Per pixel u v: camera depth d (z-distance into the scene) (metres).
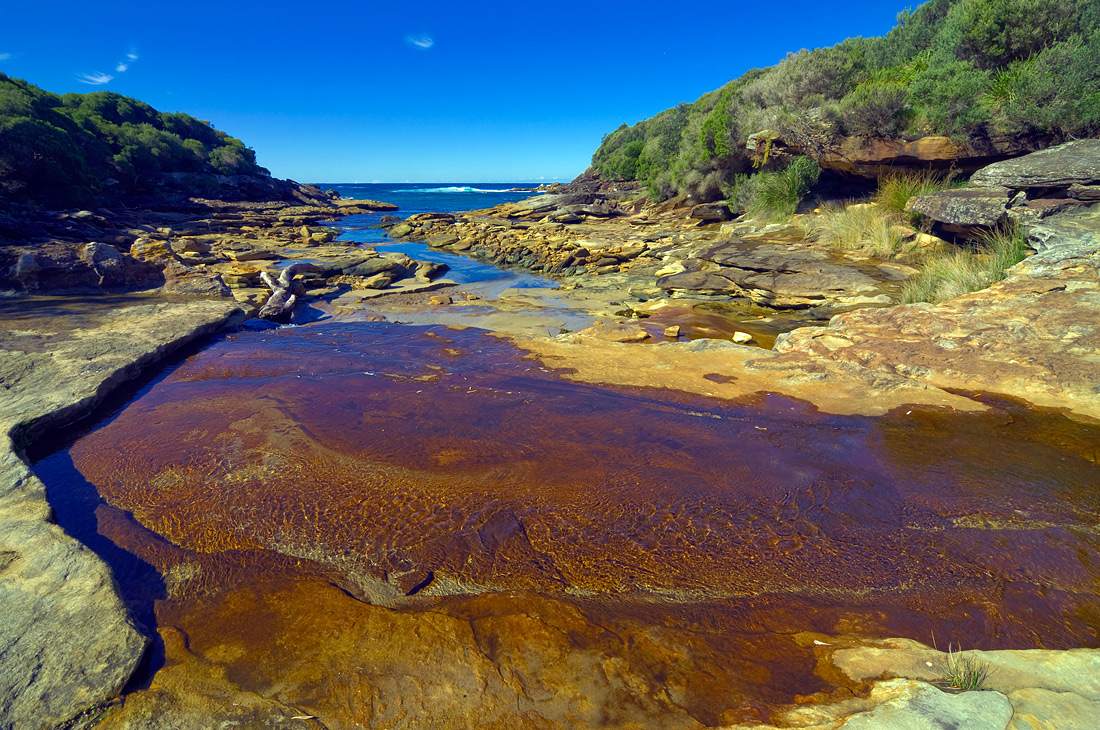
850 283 10.12
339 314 12.02
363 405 6.03
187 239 17.95
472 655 2.69
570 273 17.38
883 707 2.27
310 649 2.73
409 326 10.45
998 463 4.53
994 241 9.59
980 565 3.35
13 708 2.29
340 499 4.14
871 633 2.84
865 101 14.09
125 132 43.56
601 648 2.75
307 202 62.03
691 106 40.88
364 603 3.08
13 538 3.39
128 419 5.66
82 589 2.97
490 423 5.52
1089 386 5.52
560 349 8.16
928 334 7.06
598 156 60.44
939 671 2.49
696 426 5.39
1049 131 11.27
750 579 3.28
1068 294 7.05
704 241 18.31
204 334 9.14
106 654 2.56
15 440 4.80
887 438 5.02
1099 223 8.30
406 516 3.93
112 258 11.71
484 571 3.35
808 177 16.77
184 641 2.78
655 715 2.35
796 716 2.29
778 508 3.99
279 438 5.18
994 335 6.60
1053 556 3.41
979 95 12.24
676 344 8.00
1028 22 11.88
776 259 11.84
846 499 4.09
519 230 27.44
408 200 75.50
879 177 14.59
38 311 9.50
